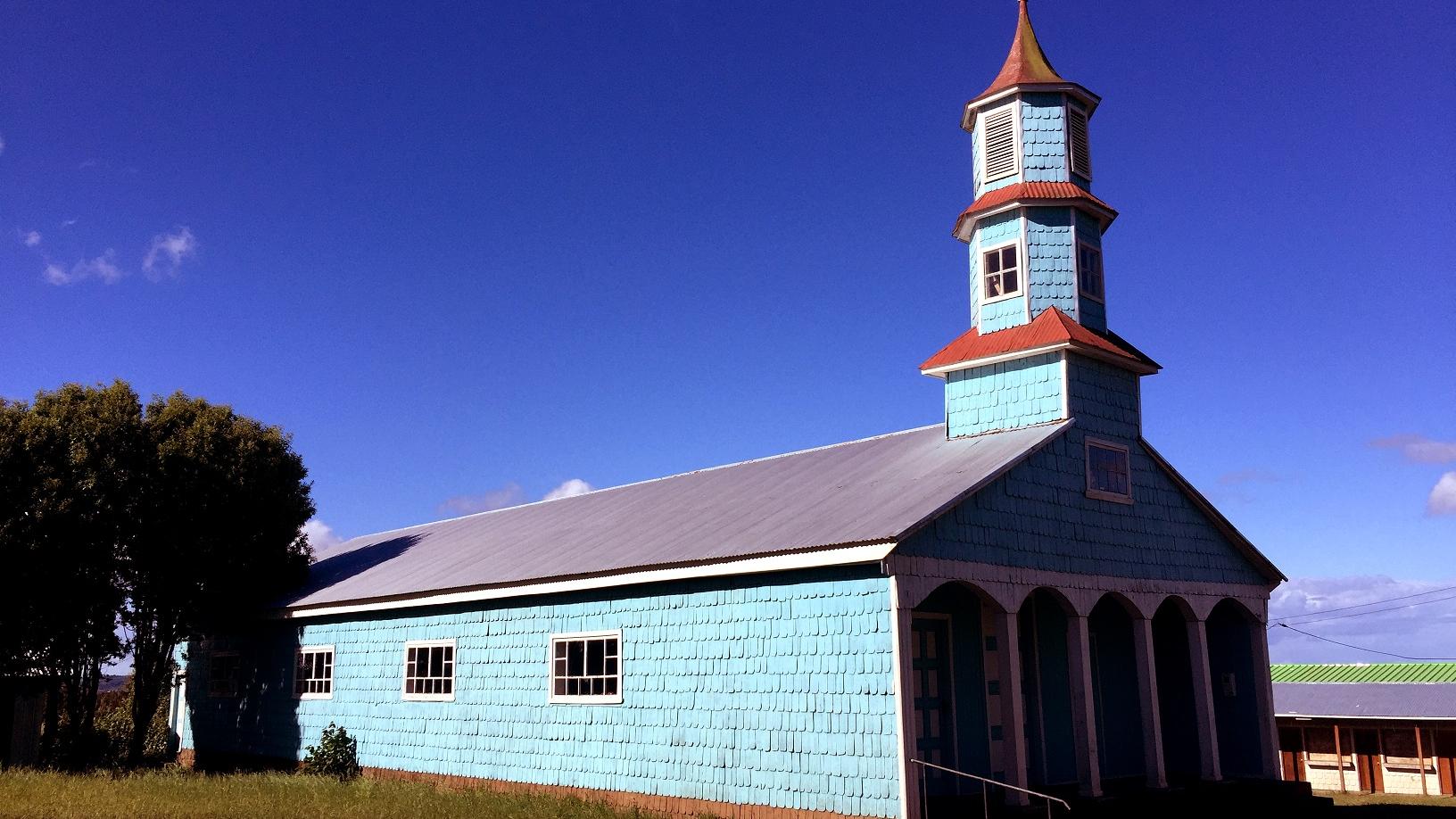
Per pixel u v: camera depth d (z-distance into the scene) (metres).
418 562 22.53
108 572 21.53
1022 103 18.11
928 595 12.75
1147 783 15.67
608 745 15.59
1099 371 16.73
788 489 17.34
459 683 18.53
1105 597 18.38
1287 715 30.78
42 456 20.73
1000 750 15.91
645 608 15.45
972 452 15.76
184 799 15.20
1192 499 17.95
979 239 18.05
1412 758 28.77
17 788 16.03
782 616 13.55
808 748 12.94
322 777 18.17
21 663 21.14
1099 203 17.64
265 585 23.81
